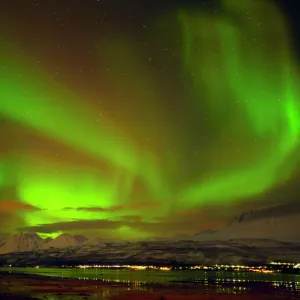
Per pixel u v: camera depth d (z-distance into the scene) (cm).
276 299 5766
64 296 5716
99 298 5475
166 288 7725
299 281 11275
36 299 5219
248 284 9588
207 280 11788
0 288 7156
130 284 9019
